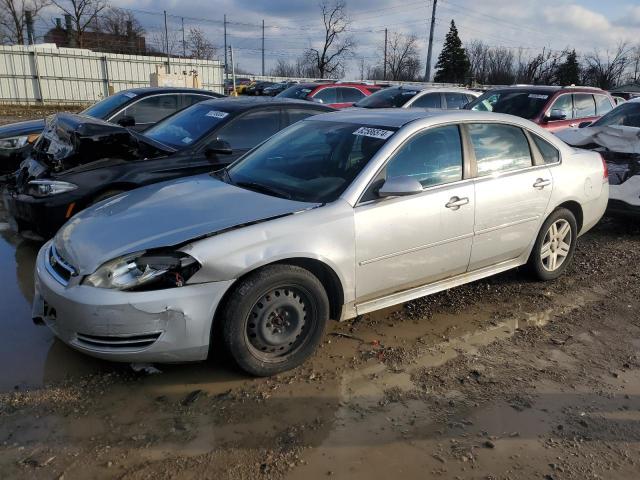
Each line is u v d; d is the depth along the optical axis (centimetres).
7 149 773
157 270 309
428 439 294
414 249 393
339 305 372
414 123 408
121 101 870
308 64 7556
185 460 271
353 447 285
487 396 336
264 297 335
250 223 334
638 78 6194
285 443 286
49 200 508
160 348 312
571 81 6262
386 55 7119
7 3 5106
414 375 357
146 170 553
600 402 334
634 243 669
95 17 5459
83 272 314
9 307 434
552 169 489
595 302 486
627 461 282
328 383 344
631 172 669
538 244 498
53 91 3328
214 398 323
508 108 1027
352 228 359
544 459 281
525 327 434
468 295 492
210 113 644
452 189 411
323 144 424
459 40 6606
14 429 289
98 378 340
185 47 6475
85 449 276
